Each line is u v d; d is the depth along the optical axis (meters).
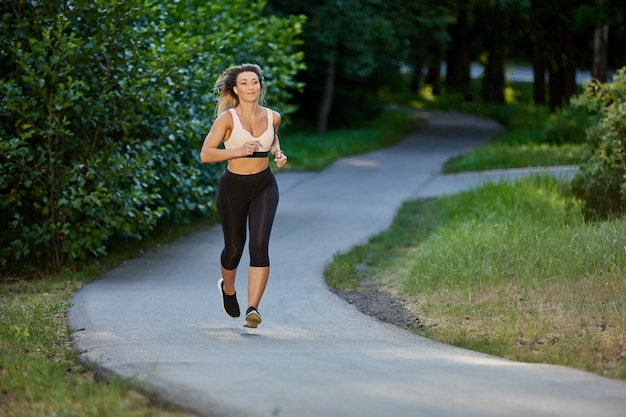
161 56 24.17
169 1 26.91
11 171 21.98
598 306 15.84
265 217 15.06
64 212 22.50
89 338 14.92
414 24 78.44
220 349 13.42
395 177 47.22
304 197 39.41
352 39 68.81
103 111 22.62
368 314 18.22
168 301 18.78
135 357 12.64
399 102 102.56
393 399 9.52
